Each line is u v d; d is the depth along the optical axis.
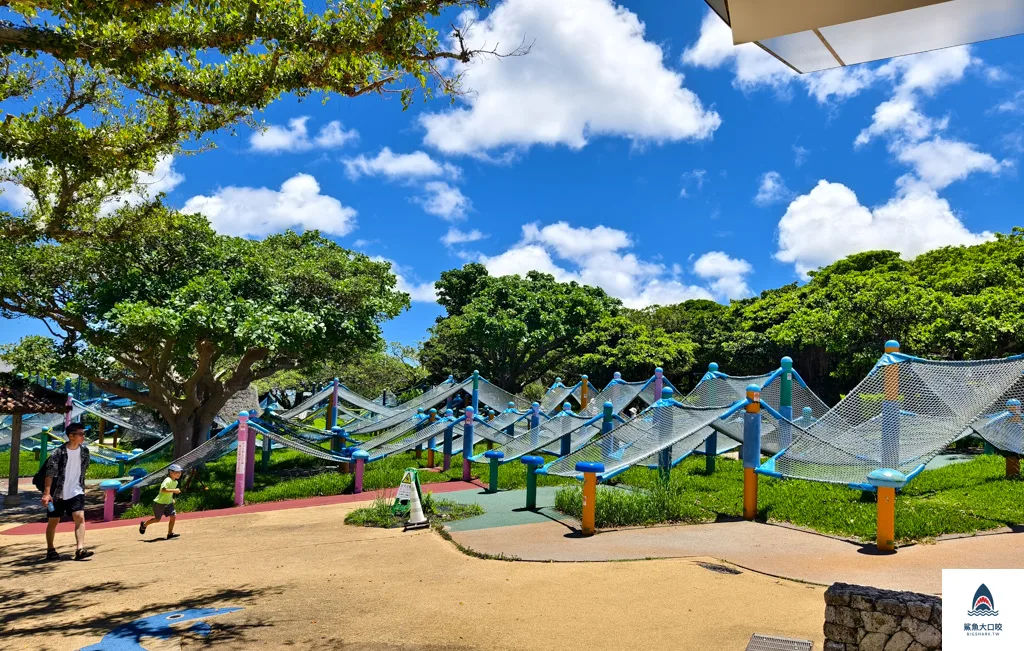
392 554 9.44
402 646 5.64
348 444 24.50
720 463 17.39
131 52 6.33
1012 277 27.80
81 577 8.98
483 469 18.95
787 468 10.80
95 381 18.98
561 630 5.88
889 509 8.62
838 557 8.31
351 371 39.62
